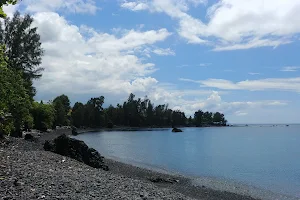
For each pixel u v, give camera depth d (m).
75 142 29.80
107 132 148.12
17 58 55.88
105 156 46.12
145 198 14.13
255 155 55.47
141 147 66.62
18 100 38.44
